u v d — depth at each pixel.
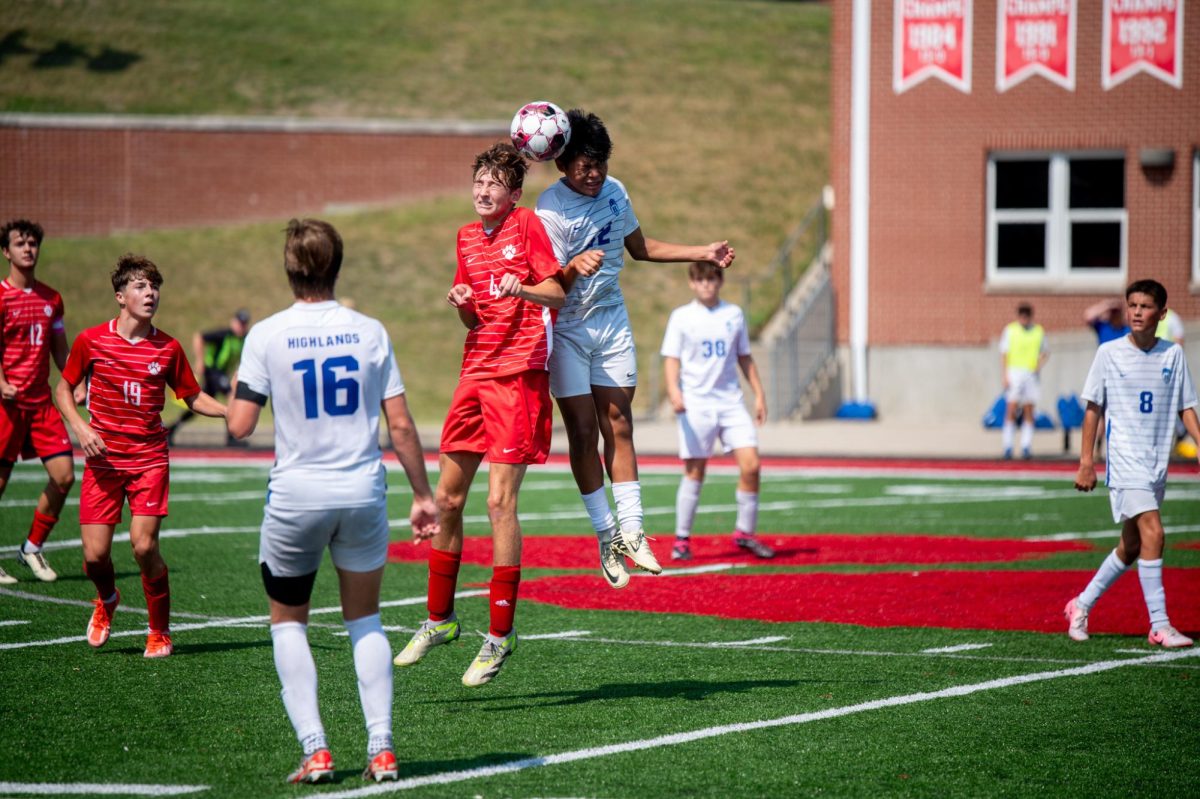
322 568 42.34
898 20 108.56
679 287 128.25
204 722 23.81
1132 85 105.75
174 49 182.38
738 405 45.31
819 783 20.58
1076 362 106.56
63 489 38.44
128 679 27.09
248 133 147.25
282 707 24.94
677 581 40.56
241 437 19.67
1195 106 104.75
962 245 108.62
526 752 22.14
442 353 114.00
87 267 127.69
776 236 137.12
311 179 148.88
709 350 44.75
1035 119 107.25
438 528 20.67
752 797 19.84
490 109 175.38
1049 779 20.94
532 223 25.27
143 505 29.08
